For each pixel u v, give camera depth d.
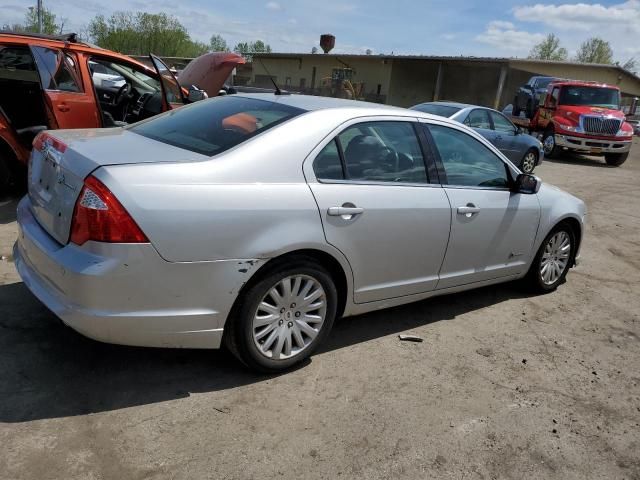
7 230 5.32
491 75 31.84
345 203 3.37
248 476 2.55
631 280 6.12
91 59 6.14
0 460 2.47
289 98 3.85
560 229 5.22
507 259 4.72
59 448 2.59
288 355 3.38
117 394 3.05
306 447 2.79
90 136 3.43
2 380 3.04
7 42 5.56
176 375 3.28
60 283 2.81
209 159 3.01
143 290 2.77
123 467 2.52
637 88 32.25
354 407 3.17
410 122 3.97
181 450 2.67
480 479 2.72
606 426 3.27
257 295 3.11
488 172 4.47
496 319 4.64
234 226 2.93
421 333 4.21
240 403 3.08
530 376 3.75
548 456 2.95
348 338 4.00
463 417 3.19
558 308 5.05
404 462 2.76
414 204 3.77
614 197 11.40
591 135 17.17
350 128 3.56
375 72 31.31
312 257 3.35
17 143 5.80
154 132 3.61
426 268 4.03
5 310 3.77
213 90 9.13
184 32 62.06
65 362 3.28
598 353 4.22
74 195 2.80
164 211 2.75
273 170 3.14
